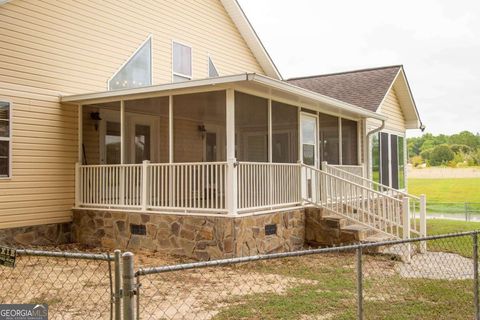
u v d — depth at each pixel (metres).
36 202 9.78
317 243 10.41
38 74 9.87
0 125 9.21
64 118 10.34
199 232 8.56
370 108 13.75
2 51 9.23
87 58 10.93
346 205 10.41
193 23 14.13
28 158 9.66
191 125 11.52
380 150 15.24
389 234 9.73
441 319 5.17
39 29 9.91
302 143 11.42
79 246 9.95
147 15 12.58
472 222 18.33
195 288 6.35
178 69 13.50
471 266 8.47
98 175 10.12
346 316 5.12
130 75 12.02
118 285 3.14
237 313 5.18
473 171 31.80
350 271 7.57
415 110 17.12
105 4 11.41
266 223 9.19
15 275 7.13
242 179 8.61
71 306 5.39
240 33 16.16
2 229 9.20
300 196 10.69
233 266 7.88
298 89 9.25
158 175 9.21
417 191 33.16
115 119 11.23
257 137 10.23
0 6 9.19
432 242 11.65
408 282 6.92
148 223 9.21
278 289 6.30
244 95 9.11
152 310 5.30
